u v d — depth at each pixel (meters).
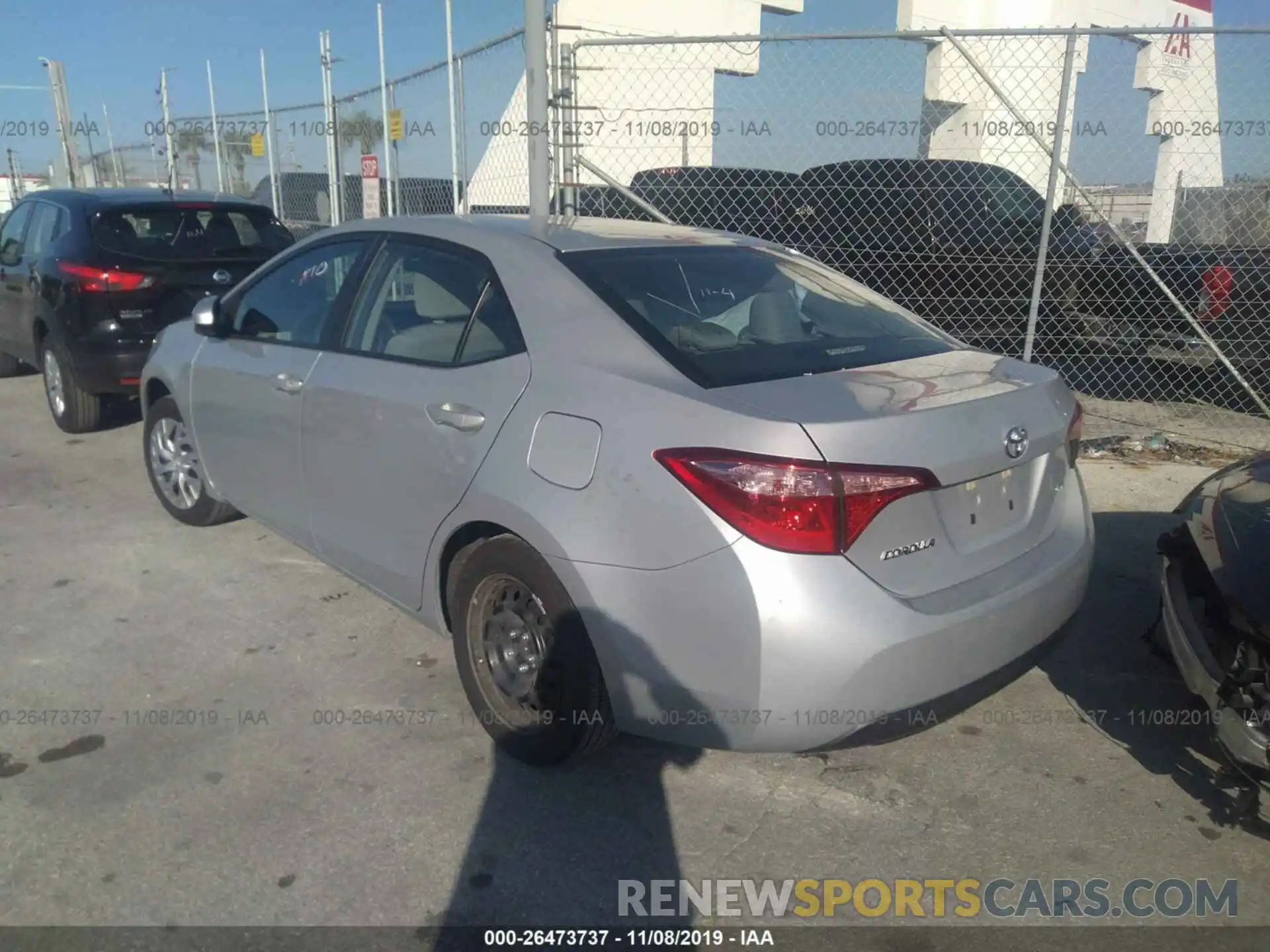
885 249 8.98
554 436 2.97
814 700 2.60
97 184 17.77
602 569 2.81
